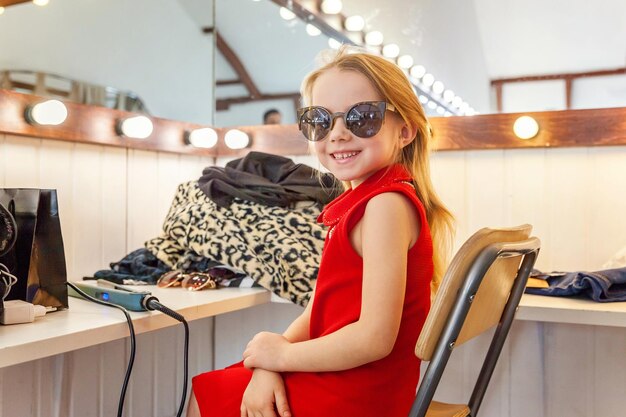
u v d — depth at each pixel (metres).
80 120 1.38
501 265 0.81
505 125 1.44
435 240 0.98
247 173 1.45
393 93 0.90
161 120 1.62
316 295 0.87
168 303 1.08
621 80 1.36
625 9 1.35
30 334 0.84
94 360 1.42
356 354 0.78
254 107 1.79
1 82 1.29
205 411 0.90
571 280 1.19
